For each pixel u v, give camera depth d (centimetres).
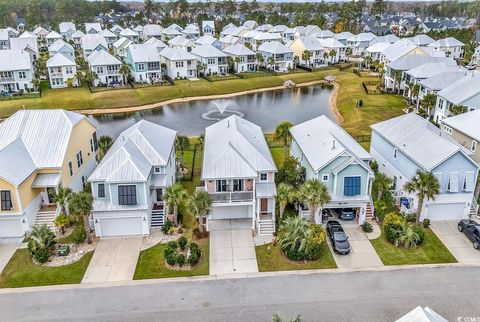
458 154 3841
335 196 3919
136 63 10512
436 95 6869
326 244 3684
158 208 4112
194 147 6047
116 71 10462
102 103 8988
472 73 6744
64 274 3297
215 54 11669
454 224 3994
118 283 3195
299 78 11450
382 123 5075
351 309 2898
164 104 9275
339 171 3816
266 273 3303
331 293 3061
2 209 3662
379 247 3631
